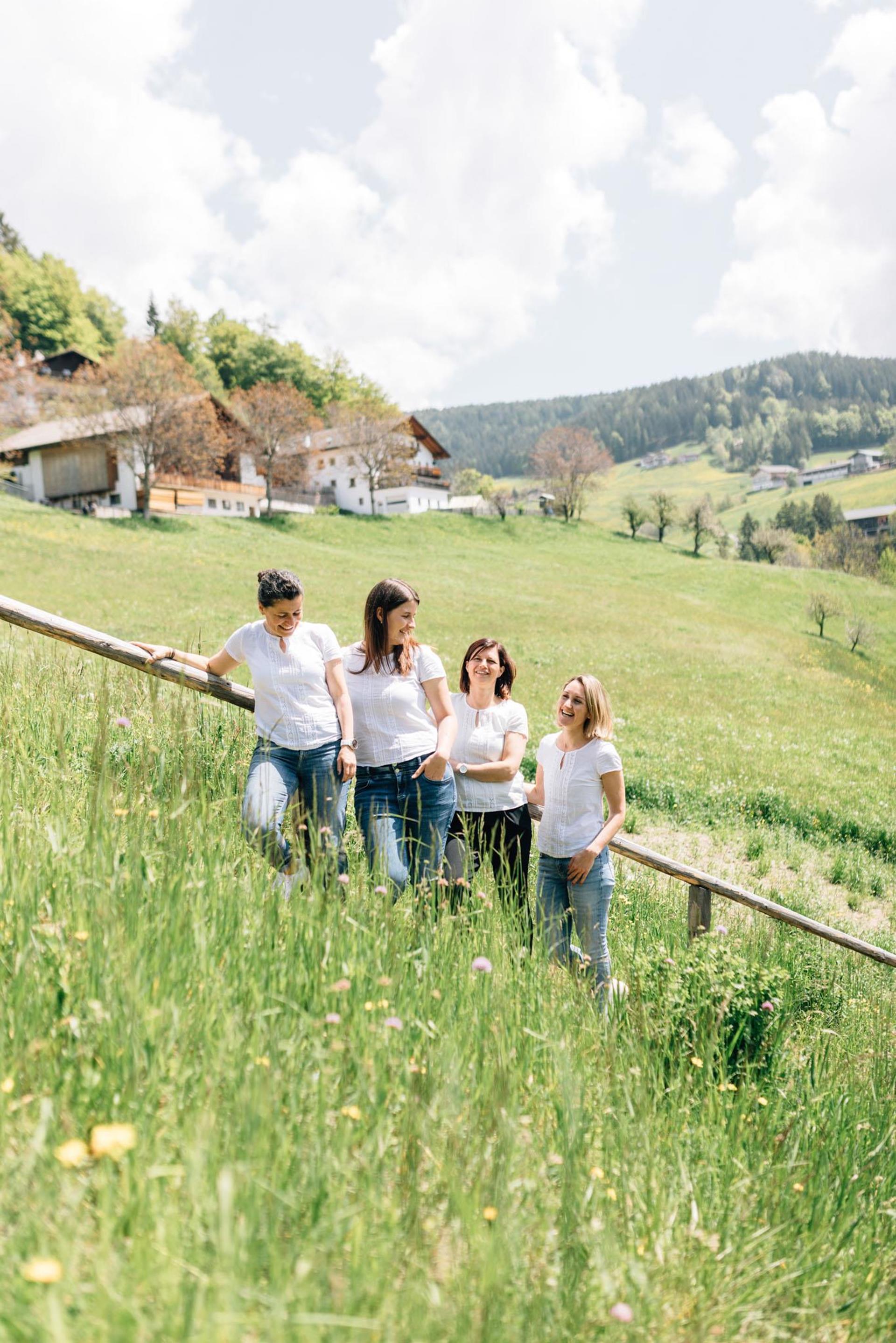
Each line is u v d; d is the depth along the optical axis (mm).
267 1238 1569
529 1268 1859
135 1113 1826
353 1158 1975
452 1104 2074
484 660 4754
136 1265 1430
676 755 16484
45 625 4027
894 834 13391
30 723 4195
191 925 2469
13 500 45969
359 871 3656
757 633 42688
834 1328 2348
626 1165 2418
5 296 90375
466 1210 1804
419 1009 2646
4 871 2488
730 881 10562
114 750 3859
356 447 74938
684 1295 2096
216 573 36031
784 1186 2857
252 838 3428
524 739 4844
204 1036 2105
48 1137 1717
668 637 37281
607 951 4539
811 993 6379
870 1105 4133
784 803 13977
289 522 60656
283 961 2547
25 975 2105
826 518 155500
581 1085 2566
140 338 52188
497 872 4641
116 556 36750
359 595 35094
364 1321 1384
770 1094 3809
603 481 91625
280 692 3822
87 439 53656
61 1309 1231
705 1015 3906
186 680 4211
